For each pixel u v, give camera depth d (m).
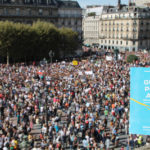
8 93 37.00
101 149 23.64
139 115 12.35
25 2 102.56
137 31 132.50
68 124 30.73
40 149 22.02
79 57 93.06
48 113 31.41
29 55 84.00
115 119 29.72
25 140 24.27
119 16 139.50
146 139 26.14
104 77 49.00
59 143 23.39
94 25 166.88
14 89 38.31
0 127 25.88
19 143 23.81
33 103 32.97
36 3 105.19
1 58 86.38
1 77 46.09
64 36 92.12
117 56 81.56
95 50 127.94
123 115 30.66
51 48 86.62
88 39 175.62
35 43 81.69
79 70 55.81
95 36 166.88
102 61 72.38
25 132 26.22
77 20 116.81
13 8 100.06
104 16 151.88
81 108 31.94
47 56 86.94
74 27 116.81
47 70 53.72
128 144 24.23
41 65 62.41
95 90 40.41
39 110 33.03
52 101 35.28
